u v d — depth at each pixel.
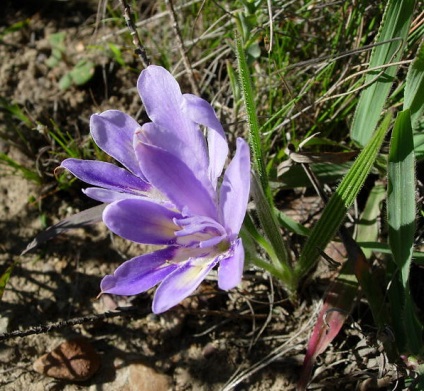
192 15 0.30
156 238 0.17
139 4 0.31
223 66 0.28
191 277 0.17
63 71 0.30
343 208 0.19
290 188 0.24
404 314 0.19
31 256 0.25
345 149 0.25
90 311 0.24
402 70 0.24
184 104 0.16
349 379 0.20
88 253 0.25
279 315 0.23
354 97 0.24
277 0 0.25
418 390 0.19
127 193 0.18
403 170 0.18
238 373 0.22
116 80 0.30
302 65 0.24
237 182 0.16
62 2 0.32
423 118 0.22
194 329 0.23
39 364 0.22
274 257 0.20
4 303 0.24
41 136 0.28
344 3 0.25
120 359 0.23
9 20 0.32
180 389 0.22
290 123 0.25
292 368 0.22
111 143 0.18
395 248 0.19
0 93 0.30
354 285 0.21
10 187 0.27
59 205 0.27
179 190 0.16
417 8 0.24
